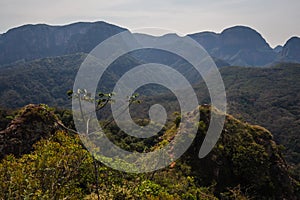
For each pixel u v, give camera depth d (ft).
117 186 29.53
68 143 27.86
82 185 31.07
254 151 68.90
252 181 66.33
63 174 24.77
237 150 68.03
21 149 49.34
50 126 51.29
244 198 57.77
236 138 70.44
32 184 22.52
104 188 29.30
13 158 26.73
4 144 50.14
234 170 66.28
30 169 23.99
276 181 70.23
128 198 29.12
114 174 31.78
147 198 31.27
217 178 62.49
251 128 77.00
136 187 31.09
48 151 25.11
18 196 21.88
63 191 23.75
